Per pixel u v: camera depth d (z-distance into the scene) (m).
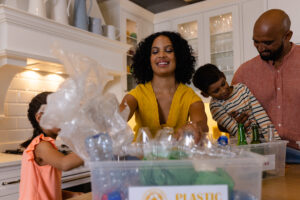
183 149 0.59
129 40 3.00
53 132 1.27
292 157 1.09
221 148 0.64
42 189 1.19
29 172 1.18
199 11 3.08
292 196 0.67
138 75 1.21
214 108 1.35
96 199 0.49
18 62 1.82
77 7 2.27
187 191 0.48
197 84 1.36
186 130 0.66
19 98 2.22
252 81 1.38
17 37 1.78
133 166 0.49
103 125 0.56
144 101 1.07
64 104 0.52
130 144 0.57
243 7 2.84
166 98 1.08
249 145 0.81
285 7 2.30
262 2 2.72
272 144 0.85
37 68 2.23
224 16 2.98
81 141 0.54
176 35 1.12
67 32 2.08
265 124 1.26
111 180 0.49
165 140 0.63
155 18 3.35
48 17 2.13
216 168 0.49
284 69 1.27
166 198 0.48
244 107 1.29
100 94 0.56
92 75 0.56
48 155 1.10
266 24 1.16
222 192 0.48
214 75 1.29
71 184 1.96
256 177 0.50
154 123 1.05
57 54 0.55
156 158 0.56
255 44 1.25
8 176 1.69
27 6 2.04
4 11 1.69
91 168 0.49
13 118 2.18
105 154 0.52
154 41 1.08
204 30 3.05
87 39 2.24
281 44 1.19
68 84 0.54
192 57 1.21
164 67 1.05
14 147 2.15
